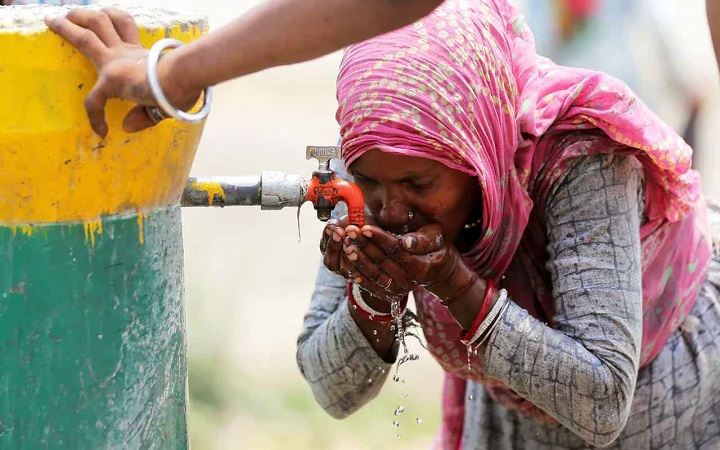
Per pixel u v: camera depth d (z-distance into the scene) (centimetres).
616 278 235
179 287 212
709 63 793
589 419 234
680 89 560
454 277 230
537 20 564
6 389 189
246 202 231
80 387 191
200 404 528
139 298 197
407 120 220
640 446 279
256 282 660
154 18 191
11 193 180
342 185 228
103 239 189
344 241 225
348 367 267
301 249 727
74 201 184
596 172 237
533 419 284
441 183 229
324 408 283
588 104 235
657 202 254
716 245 293
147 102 176
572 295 237
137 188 191
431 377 570
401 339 249
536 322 236
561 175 238
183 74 175
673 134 244
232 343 571
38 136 176
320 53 173
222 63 173
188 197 227
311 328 284
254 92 1102
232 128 966
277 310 627
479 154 227
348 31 169
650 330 270
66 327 188
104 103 177
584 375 230
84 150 180
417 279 226
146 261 198
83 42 174
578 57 556
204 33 203
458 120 223
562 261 238
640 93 554
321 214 233
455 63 224
